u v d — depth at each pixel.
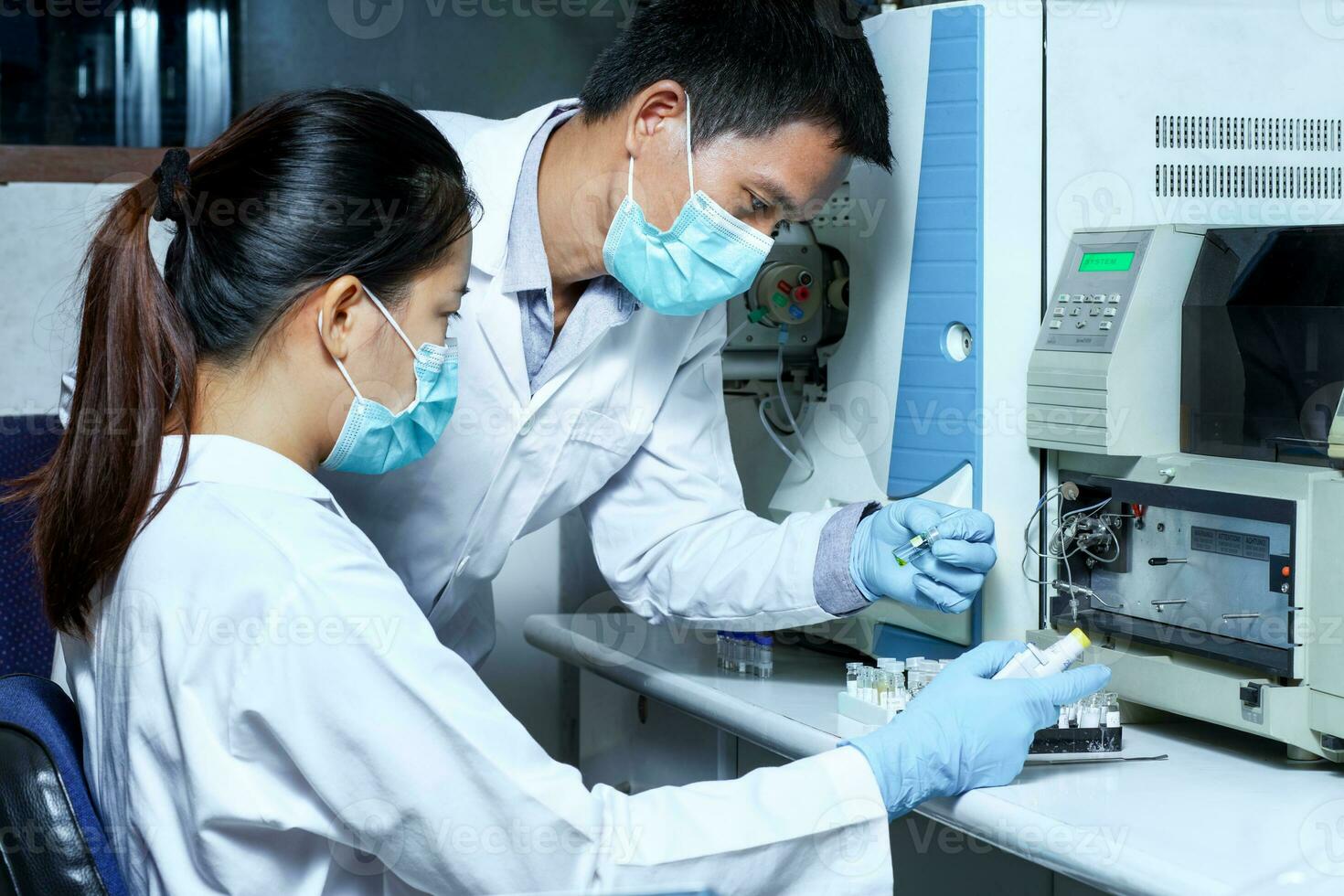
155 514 0.88
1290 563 1.06
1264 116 1.42
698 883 0.92
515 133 1.40
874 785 0.97
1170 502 1.18
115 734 0.90
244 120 0.96
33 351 1.86
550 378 1.39
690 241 1.26
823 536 1.37
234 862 0.86
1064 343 1.27
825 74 1.20
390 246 0.94
